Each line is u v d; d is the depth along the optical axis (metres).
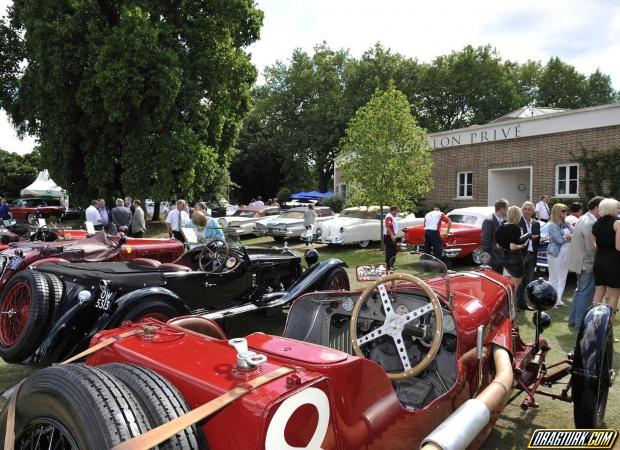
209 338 2.64
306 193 38.56
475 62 41.12
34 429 1.92
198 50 21.61
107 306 4.62
